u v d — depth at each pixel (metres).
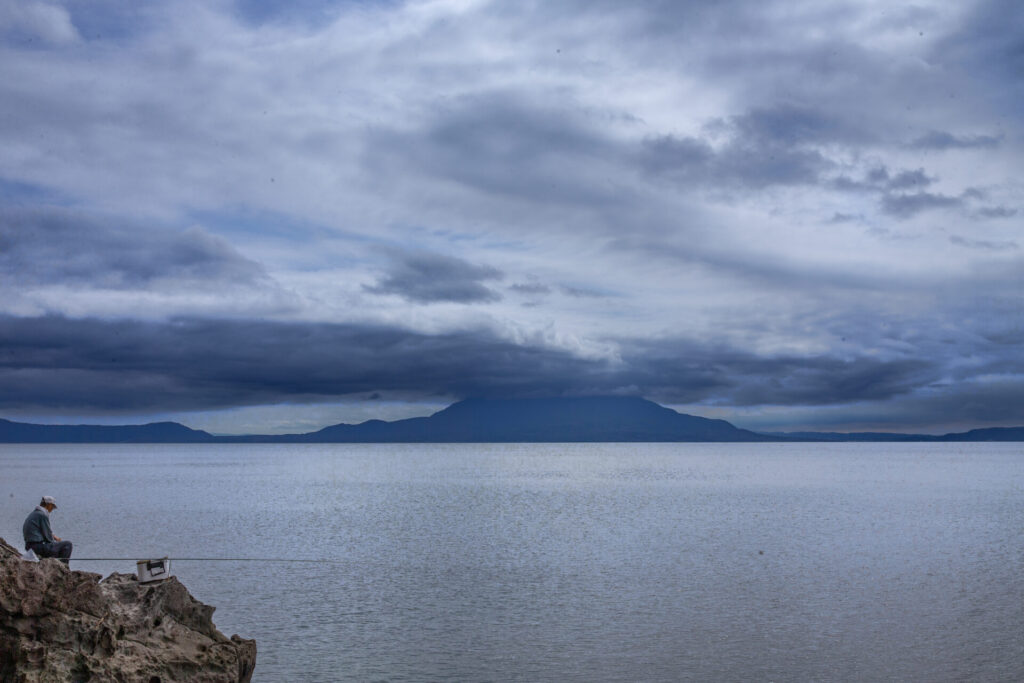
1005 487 144.62
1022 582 48.06
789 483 160.38
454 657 31.75
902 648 33.31
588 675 29.81
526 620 38.12
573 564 55.25
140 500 115.31
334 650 32.62
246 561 56.03
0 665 16.66
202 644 20.52
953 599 42.91
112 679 17.30
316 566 53.91
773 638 34.94
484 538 70.25
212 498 119.75
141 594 20.83
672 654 32.41
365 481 172.38
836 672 30.28
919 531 75.06
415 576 50.09
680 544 65.94
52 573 17.94
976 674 30.02
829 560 57.00
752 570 52.72
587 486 152.62
